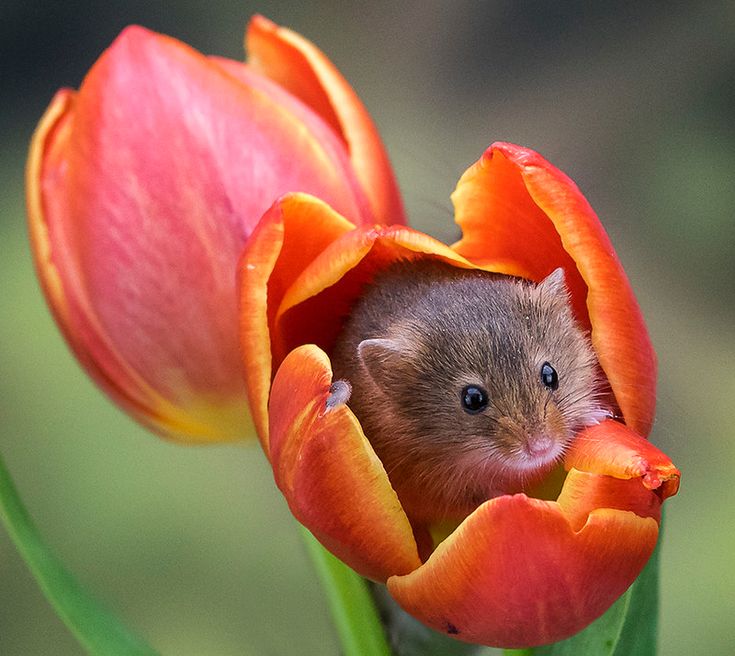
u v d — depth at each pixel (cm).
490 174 34
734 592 55
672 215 70
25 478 61
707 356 64
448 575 32
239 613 57
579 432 35
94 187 35
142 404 36
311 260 34
